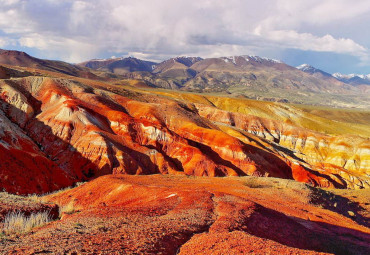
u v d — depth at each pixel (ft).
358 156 419.95
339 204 155.43
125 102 373.61
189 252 41.88
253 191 136.56
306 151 468.75
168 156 290.35
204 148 314.55
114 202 109.09
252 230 61.00
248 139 369.09
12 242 41.60
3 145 163.53
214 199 90.33
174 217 63.10
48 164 183.52
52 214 71.97
